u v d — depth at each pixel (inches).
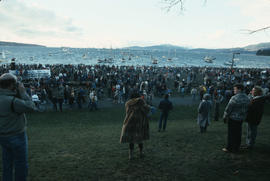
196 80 1622.8
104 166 172.2
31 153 215.9
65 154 210.4
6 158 110.4
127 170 163.5
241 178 148.5
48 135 343.0
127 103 181.3
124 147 233.3
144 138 179.9
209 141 256.1
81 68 1779.0
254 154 195.9
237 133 201.0
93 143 262.1
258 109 201.5
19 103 100.7
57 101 681.6
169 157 193.5
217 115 496.4
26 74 1056.8
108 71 1668.3
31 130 403.9
